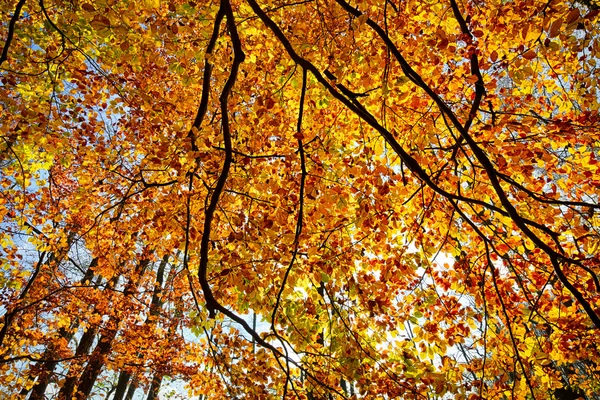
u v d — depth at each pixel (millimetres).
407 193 5438
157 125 6219
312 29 5156
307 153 5020
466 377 5656
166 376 11734
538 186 5316
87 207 7500
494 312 5672
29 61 5117
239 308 5246
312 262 5105
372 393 4887
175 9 3982
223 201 5406
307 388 4973
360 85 5258
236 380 5238
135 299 11000
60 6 4934
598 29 4188
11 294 8812
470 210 5797
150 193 6957
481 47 5098
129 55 4277
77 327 11453
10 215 6832
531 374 5543
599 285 3141
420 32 5219
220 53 5219
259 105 4598
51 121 5273
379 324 5344
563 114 5617
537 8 4324
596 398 7566
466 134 3594
